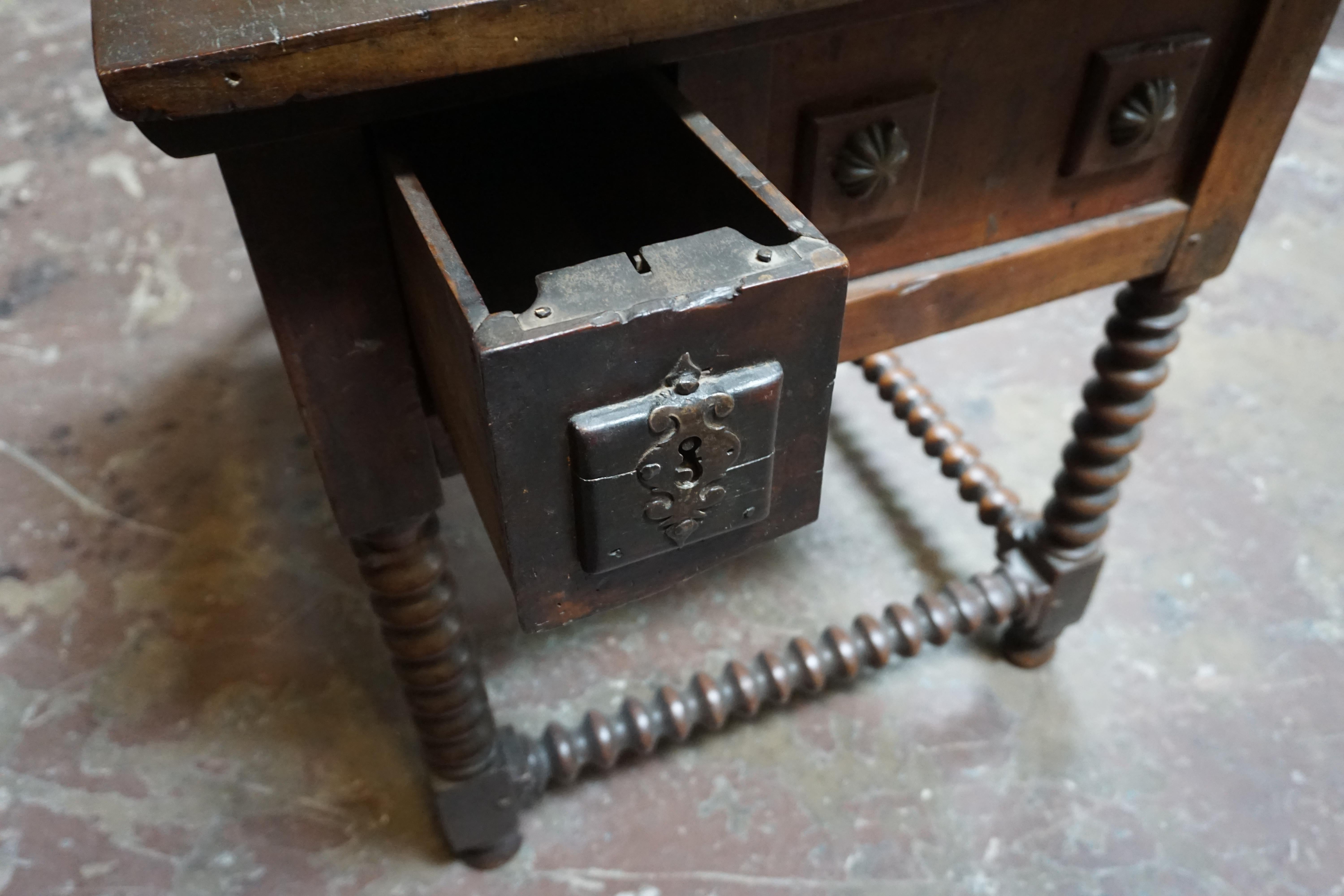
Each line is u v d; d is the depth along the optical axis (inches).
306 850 54.7
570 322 26.8
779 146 36.4
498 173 37.6
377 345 35.0
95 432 78.9
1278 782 57.4
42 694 61.9
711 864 54.1
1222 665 63.2
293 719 60.9
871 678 62.6
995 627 65.1
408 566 40.4
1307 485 74.6
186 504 73.7
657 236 35.3
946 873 53.6
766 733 59.9
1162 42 38.3
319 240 32.8
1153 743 59.4
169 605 67.1
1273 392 82.3
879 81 35.9
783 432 30.7
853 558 69.7
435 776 48.6
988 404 81.6
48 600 67.2
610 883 53.3
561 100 36.5
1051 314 90.7
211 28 28.2
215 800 56.9
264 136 30.3
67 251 95.4
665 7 30.0
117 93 27.3
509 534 29.3
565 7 29.3
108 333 87.5
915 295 40.6
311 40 28.0
